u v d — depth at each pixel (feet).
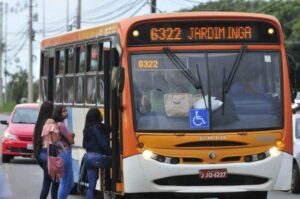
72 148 80.53
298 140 90.89
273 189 63.93
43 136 68.59
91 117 68.39
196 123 62.95
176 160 62.49
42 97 95.30
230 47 64.95
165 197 64.23
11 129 128.16
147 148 62.64
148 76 63.98
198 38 64.80
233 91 63.98
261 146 63.46
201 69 64.13
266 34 65.67
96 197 79.51
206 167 62.44
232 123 63.21
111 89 64.85
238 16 65.21
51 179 69.51
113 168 65.41
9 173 111.24
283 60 65.57
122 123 63.62
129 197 66.64
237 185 63.16
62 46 85.76
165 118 63.05
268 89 64.69
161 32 64.64
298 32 300.81
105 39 70.33
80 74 78.48
